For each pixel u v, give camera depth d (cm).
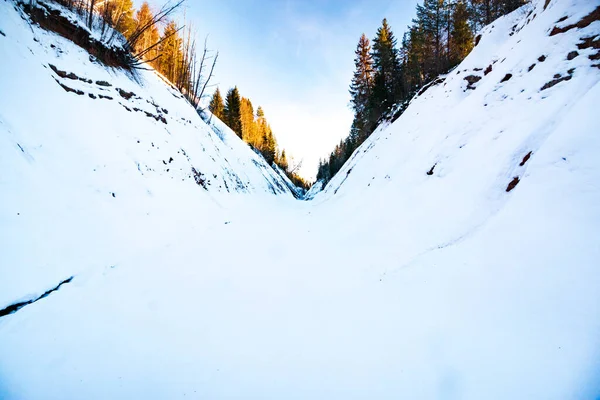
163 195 735
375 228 689
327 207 1524
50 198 436
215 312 318
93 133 645
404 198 728
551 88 495
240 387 205
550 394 158
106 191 568
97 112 722
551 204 291
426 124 1079
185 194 840
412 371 205
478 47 1089
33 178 429
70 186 494
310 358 235
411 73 2412
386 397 187
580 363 167
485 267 300
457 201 516
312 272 471
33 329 264
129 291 361
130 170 675
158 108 1077
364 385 200
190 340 262
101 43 990
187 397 195
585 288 209
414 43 2541
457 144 677
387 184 976
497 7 1958
